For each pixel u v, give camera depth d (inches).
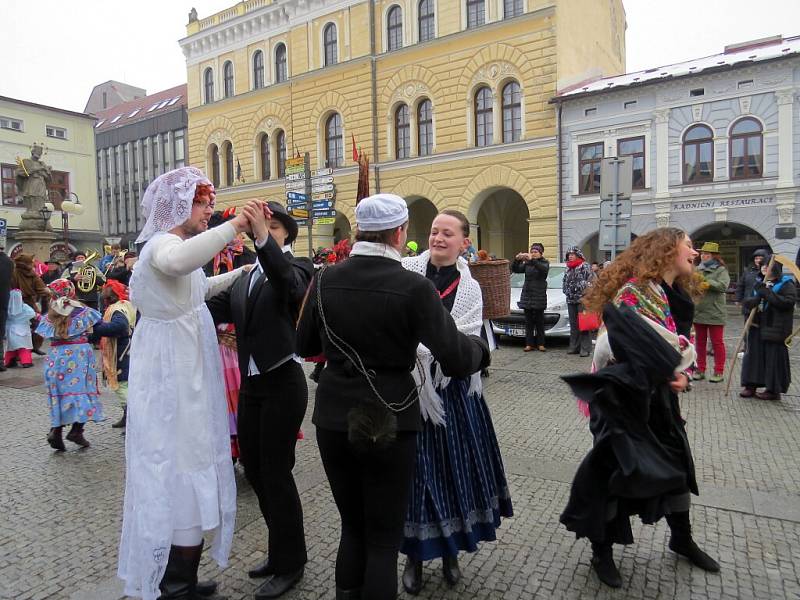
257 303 109.4
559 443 196.7
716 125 692.7
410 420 87.0
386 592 83.5
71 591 112.7
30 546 131.6
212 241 90.4
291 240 124.6
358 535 93.4
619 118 748.6
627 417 104.1
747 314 255.9
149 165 1754.4
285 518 109.0
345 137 986.1
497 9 831.7
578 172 783.1
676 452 109.3
